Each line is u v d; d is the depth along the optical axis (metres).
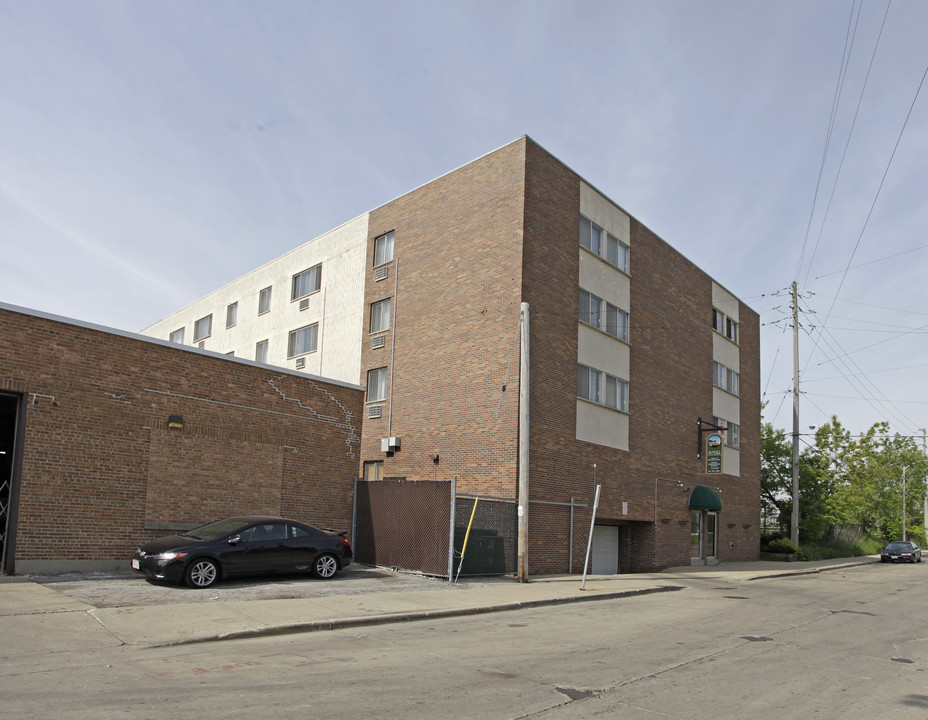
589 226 25.92
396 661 9.05
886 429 44.34
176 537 14.98
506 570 19.98
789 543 38.12
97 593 12.75
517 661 9.33
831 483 44.34
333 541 16.53
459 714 6.73
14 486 14.48
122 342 16.12
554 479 22.72
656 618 14.14
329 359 29.77
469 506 19.05
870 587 23.31
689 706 7.42
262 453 18.42
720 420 34.22
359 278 28.95
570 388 23.89
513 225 22.95
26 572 14.33
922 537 77.69
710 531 32.72
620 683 8.31
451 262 24.91
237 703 6.83
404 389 25.70
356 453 20.67
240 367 18.22
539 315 22.88
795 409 39.53
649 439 28.03
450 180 25.55
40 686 7.27
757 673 9.16
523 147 23.16
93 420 15.49
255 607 12.29
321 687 7.55
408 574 18.30
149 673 7.99
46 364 14.95
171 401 16.81
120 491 15.77
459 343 23.98
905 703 7.81
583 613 14.57
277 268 34.66
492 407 22.50
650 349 28.78
